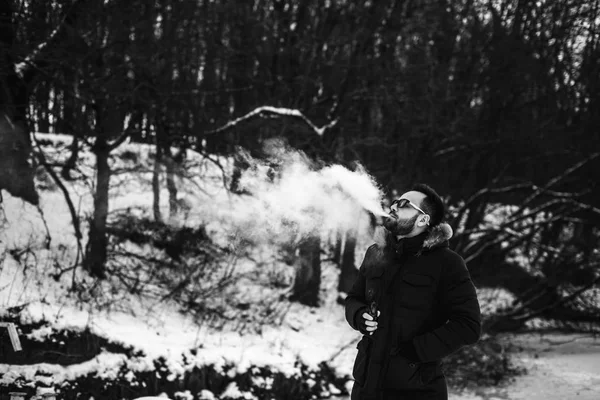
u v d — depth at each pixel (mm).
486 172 15953
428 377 3025
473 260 15656
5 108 10344
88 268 10539
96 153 10891
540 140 15352
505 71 14961
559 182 15930
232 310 11508
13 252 9820
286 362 9953
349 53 14406
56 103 11414
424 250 3146
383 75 13883
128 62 10680
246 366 9367
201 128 11953
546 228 16484
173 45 11492
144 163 12867
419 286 3080
